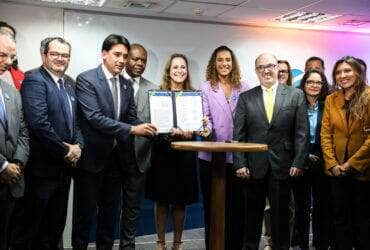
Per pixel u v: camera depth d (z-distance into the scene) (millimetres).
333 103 3502
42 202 2994
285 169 3328
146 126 3182
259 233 3447
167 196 3717
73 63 4863
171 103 3537
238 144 2486
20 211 3025
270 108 3393
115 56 3230
